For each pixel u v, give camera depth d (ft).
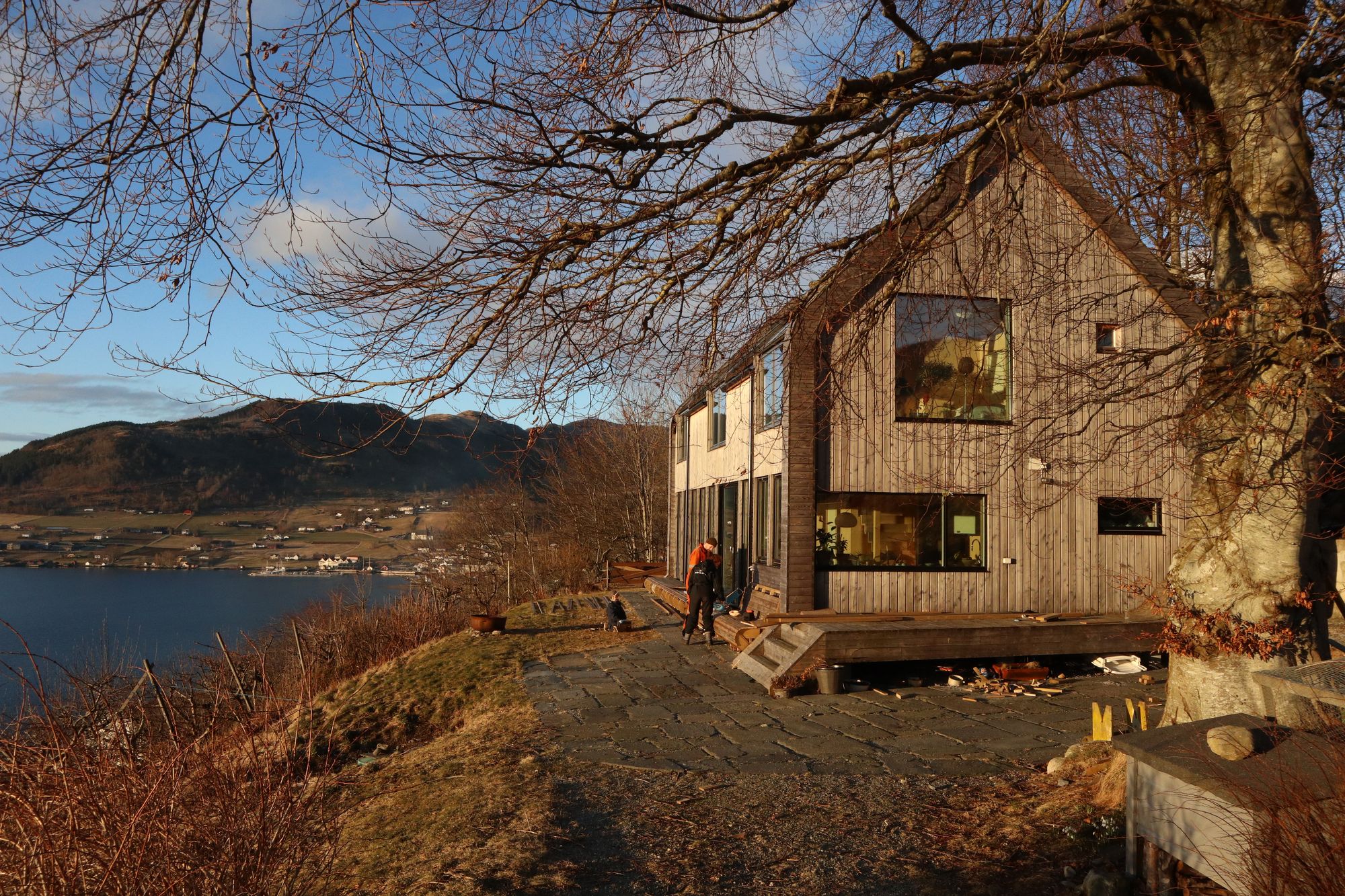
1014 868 18.85
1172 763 14.44
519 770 27.86
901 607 47.83
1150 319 47.26
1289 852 11.85
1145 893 15.98
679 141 21.89
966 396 48.24
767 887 18.70
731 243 24.13
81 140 17.84
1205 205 24.11
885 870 19.44
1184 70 23.68
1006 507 48.47
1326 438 20.81
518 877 18.72
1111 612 48.88
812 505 47.09
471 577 123.95
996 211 28.94
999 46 21.94
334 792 26.76
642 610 71.56
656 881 18.98
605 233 22.52
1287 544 20.70
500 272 21.97
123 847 12.32
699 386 28.14
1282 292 19.65
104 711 14.75
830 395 31.48
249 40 17.30
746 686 42.73
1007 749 30.27
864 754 29.84
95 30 17.20
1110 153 32.50
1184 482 49.73
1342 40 20.21
